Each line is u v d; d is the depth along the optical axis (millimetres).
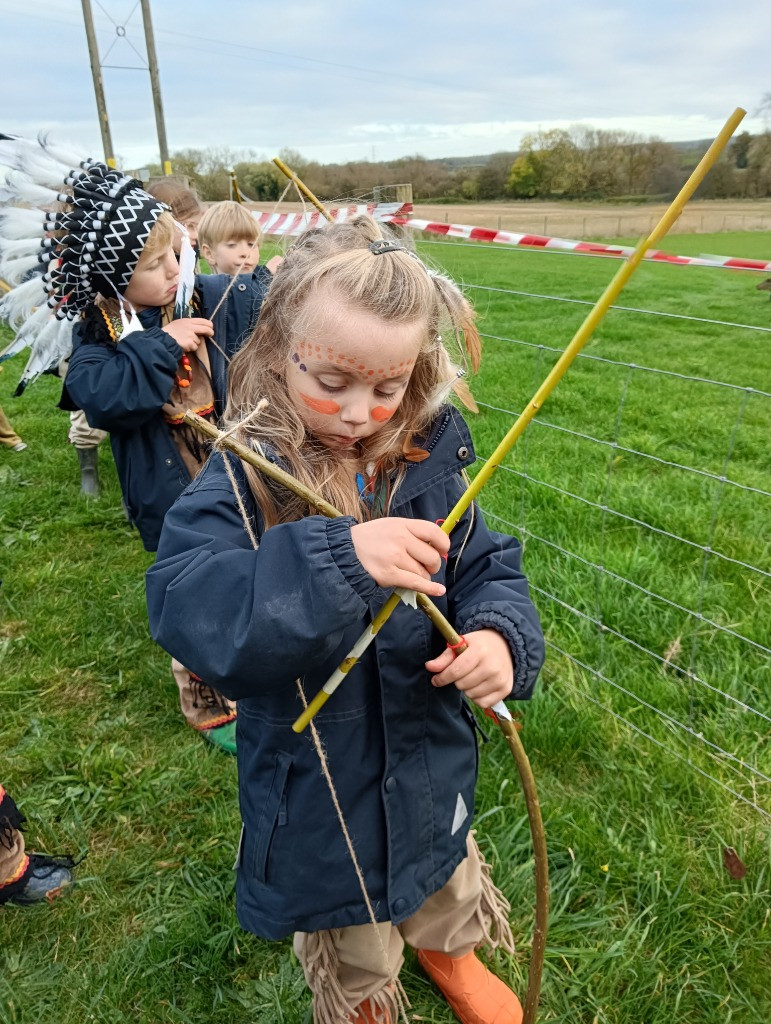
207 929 2031
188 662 1135
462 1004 1802
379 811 1432
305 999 1888
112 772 2529
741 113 794
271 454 1264
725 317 10641
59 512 4301
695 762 2396
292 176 1895
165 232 2271
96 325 2332
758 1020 1813
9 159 2176
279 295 1234
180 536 1230
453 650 1296
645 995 1857
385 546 1069
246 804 1485
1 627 3303
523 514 3611
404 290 1146
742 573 3324
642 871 2102
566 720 2541
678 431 5254
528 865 2131
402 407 1354
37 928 2082
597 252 2219
